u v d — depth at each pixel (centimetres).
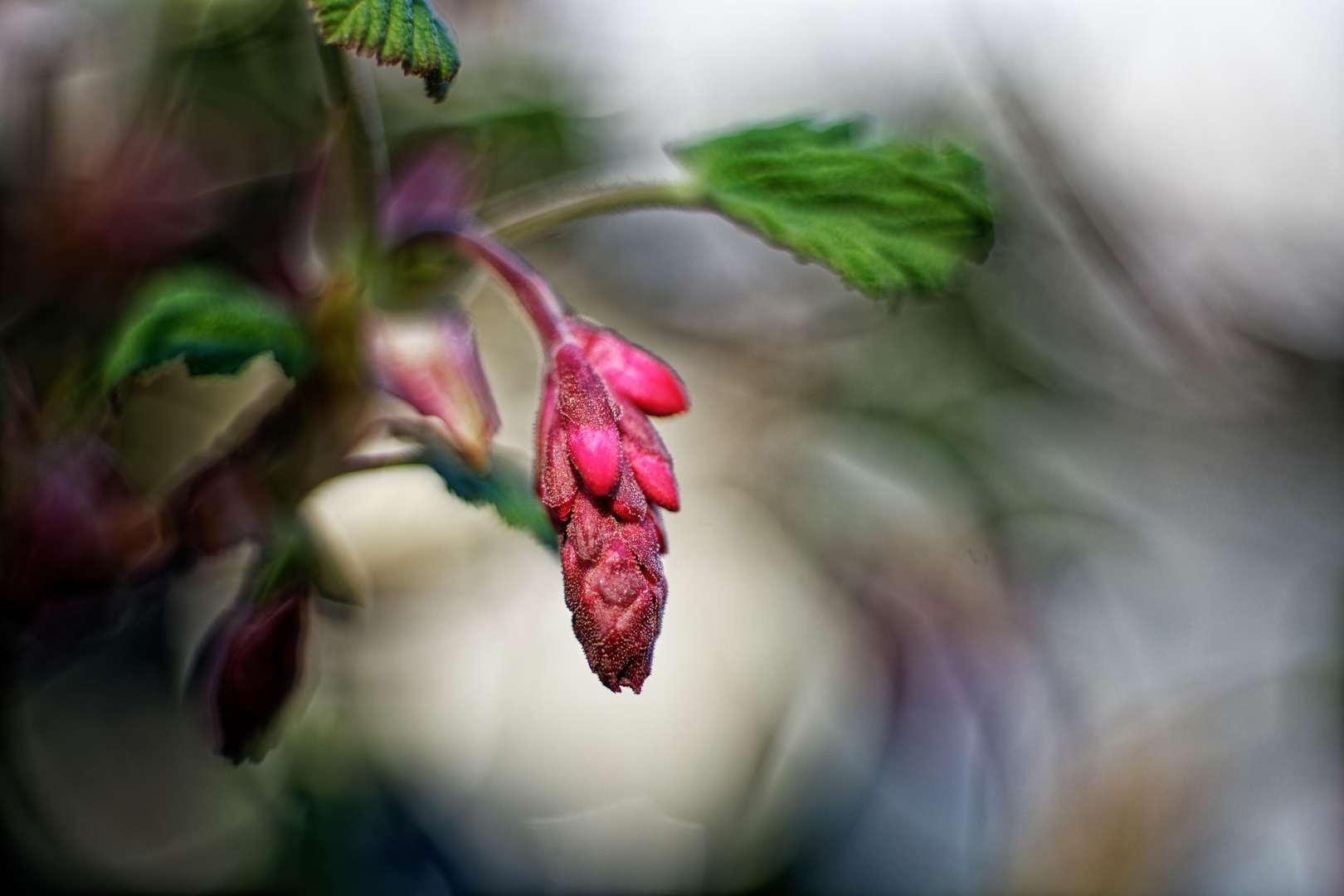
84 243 38
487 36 45
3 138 39
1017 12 53
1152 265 55
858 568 53
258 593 30
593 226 52
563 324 28
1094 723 54
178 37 40
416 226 30
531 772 48
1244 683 55
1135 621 57
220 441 31
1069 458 56
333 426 30
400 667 45
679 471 54
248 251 39
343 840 41
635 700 50
